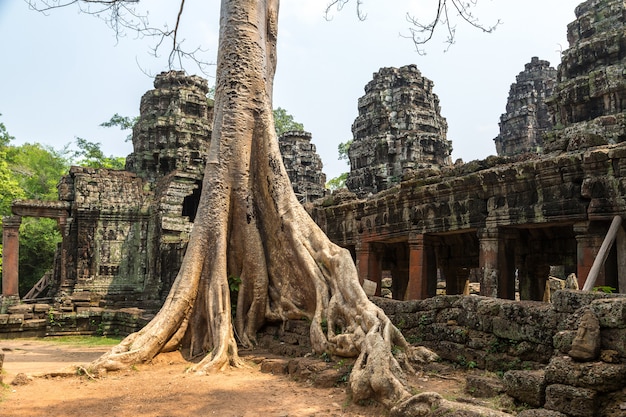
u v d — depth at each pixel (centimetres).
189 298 1148
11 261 2825
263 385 827
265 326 1248
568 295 664
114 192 3141
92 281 2994
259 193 1311
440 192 1525
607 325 529
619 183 1073
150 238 3108
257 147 1321
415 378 764
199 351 1115
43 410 688
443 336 875
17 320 2348
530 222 1256
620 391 498
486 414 501
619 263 1066
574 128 2369
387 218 1784
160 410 685
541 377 558
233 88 1313
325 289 1105
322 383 801
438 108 3906
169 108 3491
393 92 3728
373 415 645
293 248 1223
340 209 2066
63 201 3064
